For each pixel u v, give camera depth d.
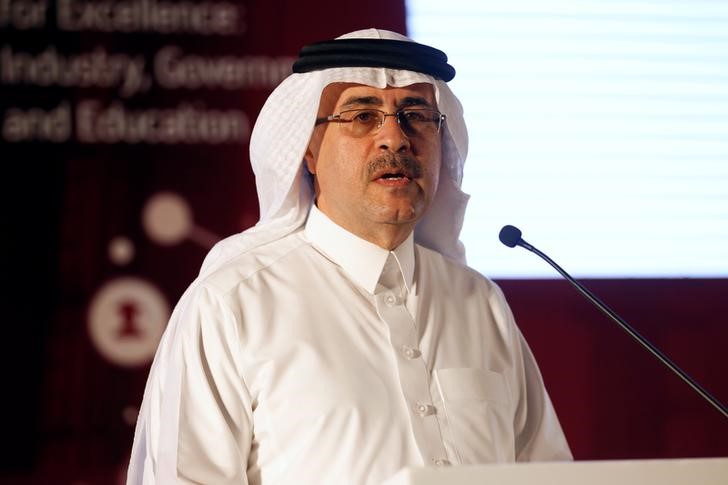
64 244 9.09
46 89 9.20
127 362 9.04
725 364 9.90
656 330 9.87
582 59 9.98
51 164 9.13
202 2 9.44
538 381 6.48
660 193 9.98
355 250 6.09
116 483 8.90
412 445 5.59
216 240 9.23
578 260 9.84
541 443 6.34
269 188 6.34
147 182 9.22
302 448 5.53
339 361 5.73
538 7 9.98
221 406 5.67
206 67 9.38
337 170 5.99
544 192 9.83
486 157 9.78
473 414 5.82
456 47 9.83
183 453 5.53
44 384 8.92
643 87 10.04
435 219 6.57
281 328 5.80
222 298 5.86
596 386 9.77
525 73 9.91
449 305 6.24
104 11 9.32
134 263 9.13
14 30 9.21
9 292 8.97
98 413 8.96
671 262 9.95
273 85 9.43
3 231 9.02
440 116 6.12
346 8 9.57
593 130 9.95
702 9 10.18
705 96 10.12
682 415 9.83
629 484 3.91
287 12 9.51
